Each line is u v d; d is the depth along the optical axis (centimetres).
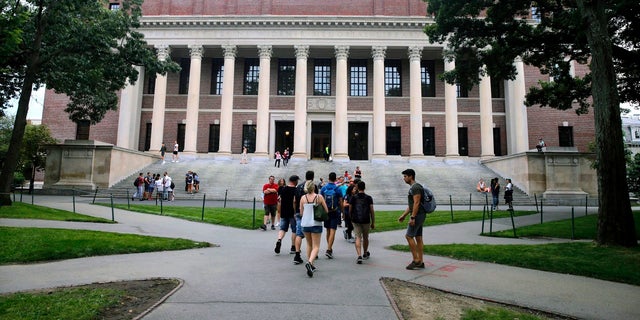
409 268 846
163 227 1434
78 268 818
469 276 791
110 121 4094
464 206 2406
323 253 1041
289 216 1012
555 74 2116
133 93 4059
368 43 3972
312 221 800
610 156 1087
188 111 3909
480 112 4038
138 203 2302
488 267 878
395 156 4047
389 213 1905
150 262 883
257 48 4066
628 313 585
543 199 2625
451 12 1730
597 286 731
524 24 1847
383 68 3950
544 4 1772
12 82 2269
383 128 3862
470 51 1945
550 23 1802
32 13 1981
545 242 1212
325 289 671
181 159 3772
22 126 1916
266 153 3856
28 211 1648
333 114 4219
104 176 2927
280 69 4359
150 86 4316
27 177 4041
